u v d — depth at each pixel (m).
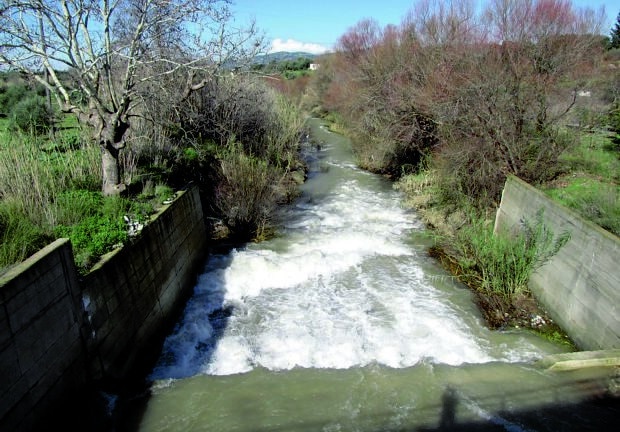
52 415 4.72
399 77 20.06
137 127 11.91
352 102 24.52
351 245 12.23
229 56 12.13
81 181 9.05
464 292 9.59
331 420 5.71
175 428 5.56
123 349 6.38
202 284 9.93
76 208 7.61
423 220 14.20
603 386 6.35
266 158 17.81
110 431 5.41
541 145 12.15
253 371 6.89
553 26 14.33
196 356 7.46
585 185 11.14
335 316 8.65
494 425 5.66
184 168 12.16
